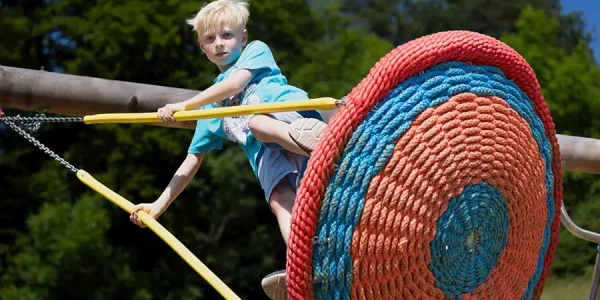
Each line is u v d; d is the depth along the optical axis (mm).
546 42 18922
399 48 3576
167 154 16391
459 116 3600
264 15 17078
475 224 3682
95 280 15555
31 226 15422
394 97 3525
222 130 4418
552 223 4070
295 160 4016
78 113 5387
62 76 5301
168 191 4477
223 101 4379
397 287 3580
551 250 4086
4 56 17734
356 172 3459
